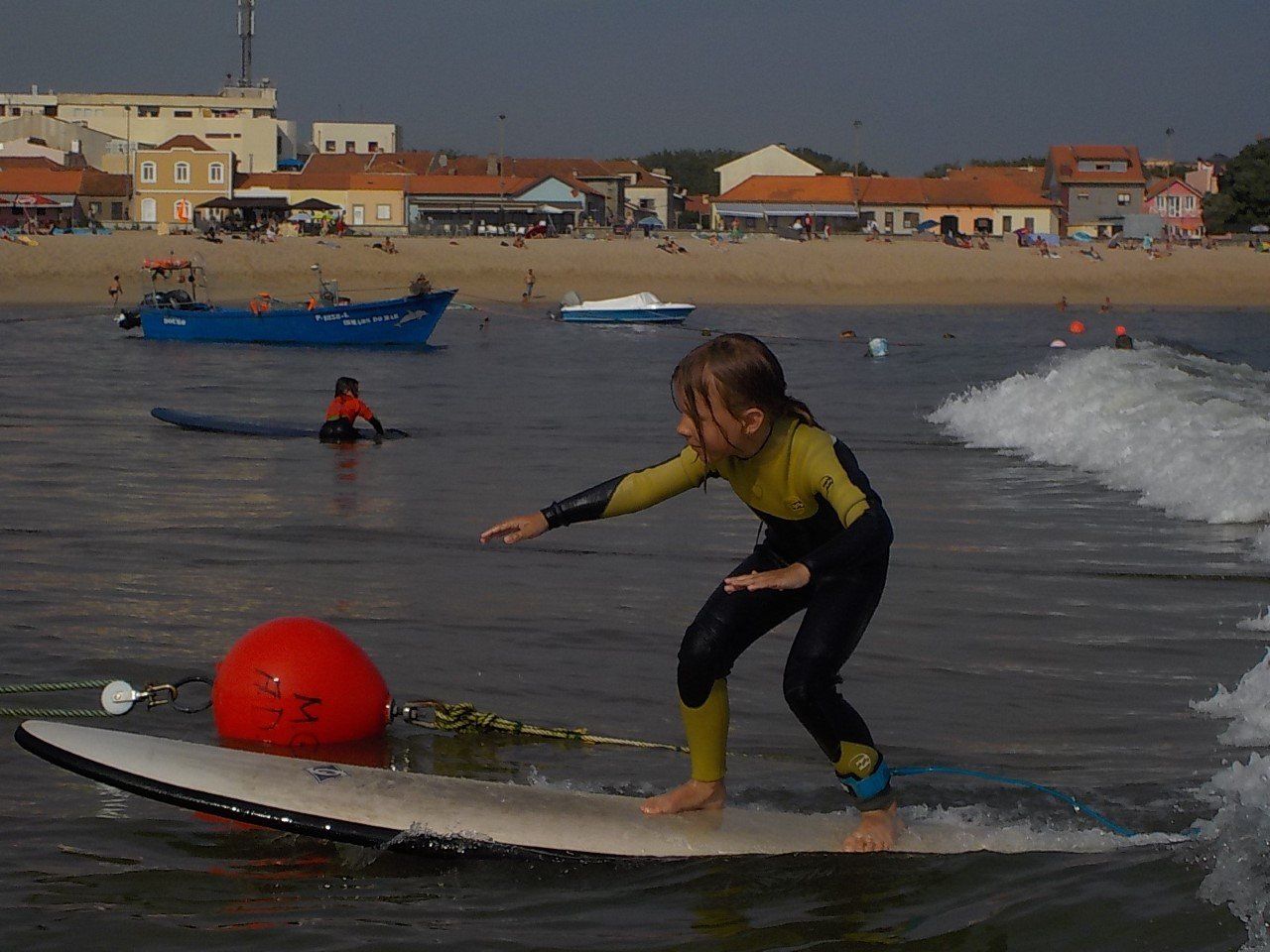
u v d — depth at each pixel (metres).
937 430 20.72
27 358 36.44
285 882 5.04
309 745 6.51
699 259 77.50
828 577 5.06
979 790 5.91
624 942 4.54
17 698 7.22
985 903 4.73
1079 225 113.69
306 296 68.00
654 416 23.55
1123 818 5.56
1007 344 47.34
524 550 11.25
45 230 79.81
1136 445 16.06
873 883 4.93
